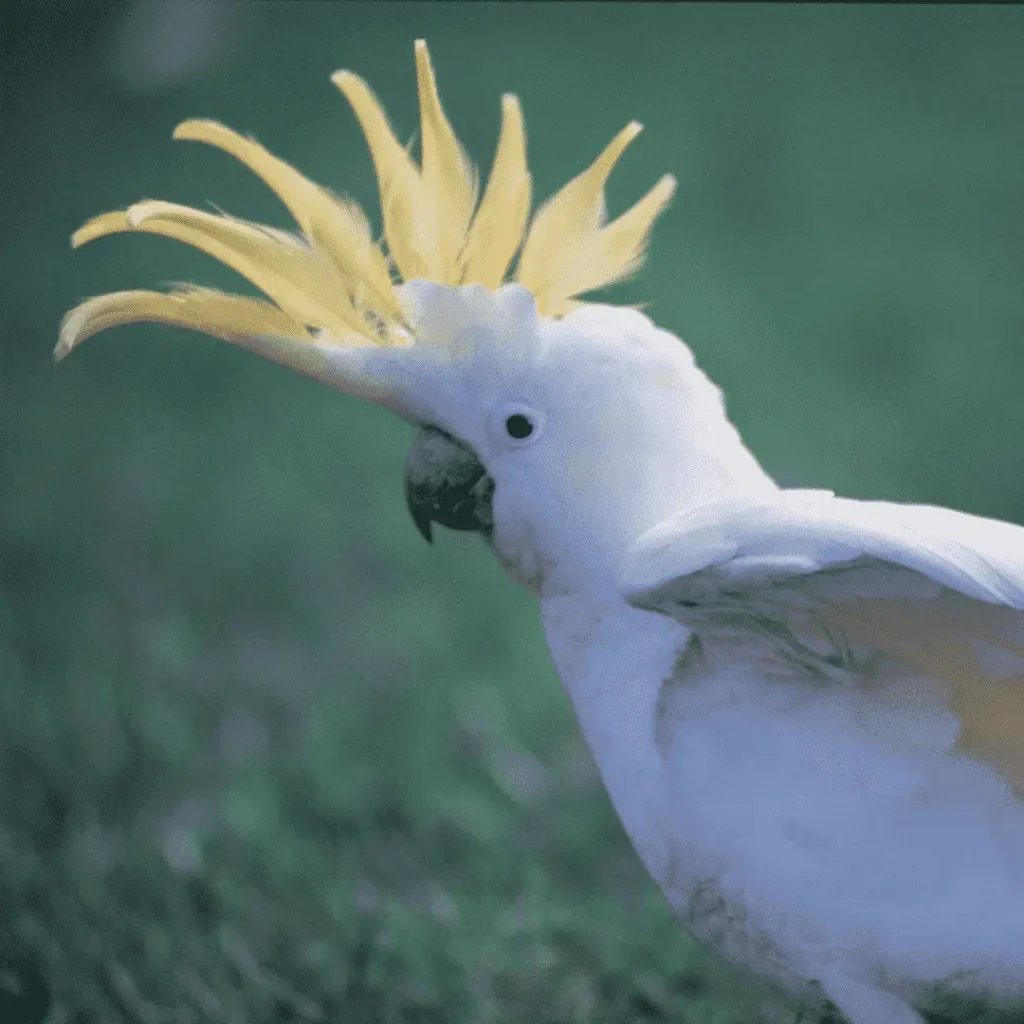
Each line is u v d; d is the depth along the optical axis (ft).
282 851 33.01
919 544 17.56
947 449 53.42
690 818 21.12
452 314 22.74
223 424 60.03
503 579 47.91
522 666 42.47
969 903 19.89
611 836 35.22
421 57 23.44
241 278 68.08
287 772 37.17
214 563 49.65
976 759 20.22
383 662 43.45
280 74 87.40
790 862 20.40
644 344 22.80
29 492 54.85
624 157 76.13
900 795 20.13
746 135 78.33
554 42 89.51
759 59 86.33
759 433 54.39
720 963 29.04
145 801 35.86
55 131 84.58
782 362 59.77
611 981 28.68
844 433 54.54
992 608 18.58
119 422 60.39
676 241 69.56
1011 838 19.97
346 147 78.02
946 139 77.10
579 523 22.53
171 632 44.27
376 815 35.40
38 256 72.64
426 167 23.75
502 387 22.70
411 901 32.65
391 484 54.49
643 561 19.39
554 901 31.76
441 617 45.73
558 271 23.97
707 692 21.25
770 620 19.98
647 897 31.68
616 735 22.20
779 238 69.67
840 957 20.48
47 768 35.24
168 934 29.12
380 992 27.89
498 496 23.09
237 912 30.17
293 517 52.34
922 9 88.63
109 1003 26.94
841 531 17.95
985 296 64.08
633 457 22.39
